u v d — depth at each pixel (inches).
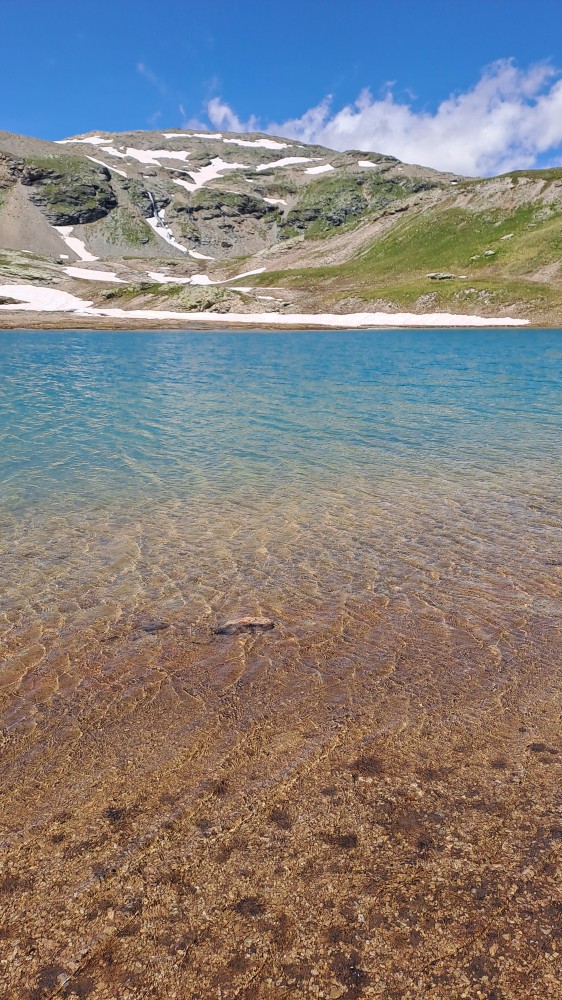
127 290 4439.0
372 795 185.0
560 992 125.4
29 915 146.4
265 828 172.4
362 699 237.8
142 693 244.1
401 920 142.9
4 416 842.8
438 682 248.7
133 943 138.9
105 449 659.4
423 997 125.5
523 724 220.1
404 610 312.2
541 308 3115.2
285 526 433.4
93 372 1381.6
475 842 165.9
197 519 448.5
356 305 3631.9
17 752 208.4
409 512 458.0
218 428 765.9
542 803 180.2
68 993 128.0
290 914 145.2
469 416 820.0
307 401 957.2
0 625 299.6
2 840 169.3
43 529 428.5
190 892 151.7
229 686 248.5
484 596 326.0
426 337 2492.6
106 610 315.3
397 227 5236.2
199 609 316.2
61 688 248.1
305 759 202.7
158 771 197.8
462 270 4060.0
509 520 437.7
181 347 2143.2
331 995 126.3
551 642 279.3
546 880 153.3
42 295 4527.6
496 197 4845.0
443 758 202.1
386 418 816.9
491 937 138.3
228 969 132.5
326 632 291.6
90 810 180.7
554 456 609.9
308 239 6240.2
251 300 3924.7
